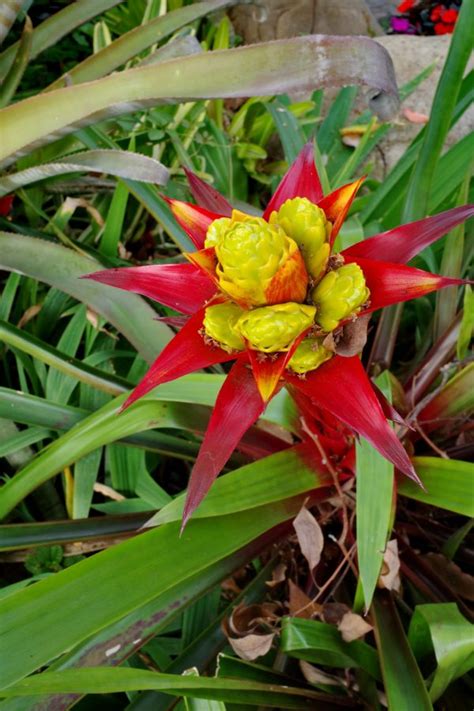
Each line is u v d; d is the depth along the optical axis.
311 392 0.54
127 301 0.82
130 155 0.76
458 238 0.80
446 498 0.65
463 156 0.94
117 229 0.95
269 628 0.72
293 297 0.51
